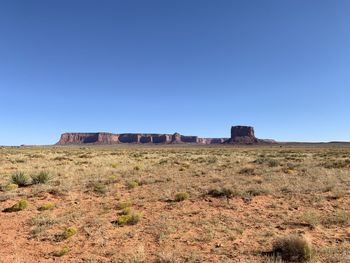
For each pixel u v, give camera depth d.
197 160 37.56
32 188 17.95
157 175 22.50
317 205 13.00
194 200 14.31
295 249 7.62
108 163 33.62
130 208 12.64
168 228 10.27
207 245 8.82
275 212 12.15
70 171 25.69
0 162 34.81
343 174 21.00
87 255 8.27
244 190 15.57
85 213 12.52
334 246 8.34
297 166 27.39
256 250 8.28
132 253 8.22
